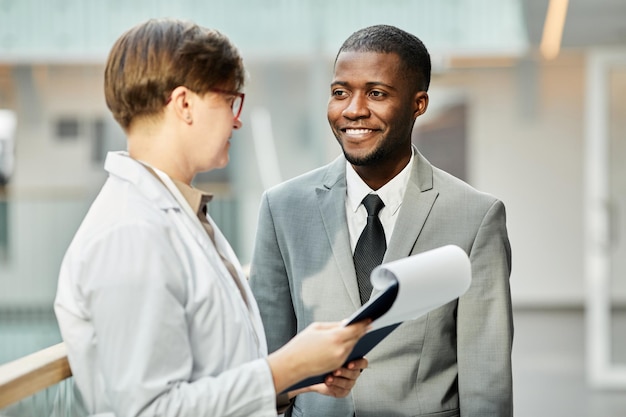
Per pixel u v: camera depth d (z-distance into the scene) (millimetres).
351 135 2074
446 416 2137
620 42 7238
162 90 1591
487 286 2143
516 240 11945
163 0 8727
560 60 11727
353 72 2049
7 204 8219
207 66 1593
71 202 8273
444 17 8305
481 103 11906
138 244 1477
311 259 2203
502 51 8359
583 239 11859
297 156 11188
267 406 1509
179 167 1650
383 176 2176
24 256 8242
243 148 10953
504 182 11961
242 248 7246
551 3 6930
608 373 7258
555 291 11906
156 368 1438
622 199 7289
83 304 1504
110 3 8828
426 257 1628
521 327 10555
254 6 8672
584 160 11859
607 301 7281
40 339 8086
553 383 7449
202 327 1563
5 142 11422
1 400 1428
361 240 2186
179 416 1437
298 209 2252
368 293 2156
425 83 2143
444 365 2164
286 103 11211
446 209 2168
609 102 7309
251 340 1655
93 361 1538
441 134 11977
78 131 11461
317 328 1577
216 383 1492
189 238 1593
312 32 8641
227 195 7457
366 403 2127
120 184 1588
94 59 9070
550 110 11859
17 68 11289
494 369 2117
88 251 1478
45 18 8852
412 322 2121
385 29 2096
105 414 1536
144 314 1445
